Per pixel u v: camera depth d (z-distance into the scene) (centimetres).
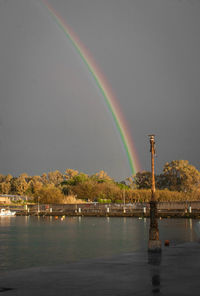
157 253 3100
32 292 1741
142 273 2175
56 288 1819
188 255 2970
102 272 2247
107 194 17088
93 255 4109
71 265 2538
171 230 7406
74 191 18262
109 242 5609
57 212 15700
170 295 1625
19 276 2155
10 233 7619
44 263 3544
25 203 19850
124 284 1880
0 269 3194
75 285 1881
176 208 13100
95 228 8812
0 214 16150
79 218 13612
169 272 2195
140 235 6831
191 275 2092
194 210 12519
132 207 14475
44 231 8125
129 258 2839
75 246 5103
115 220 12119
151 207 3206
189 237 5812
